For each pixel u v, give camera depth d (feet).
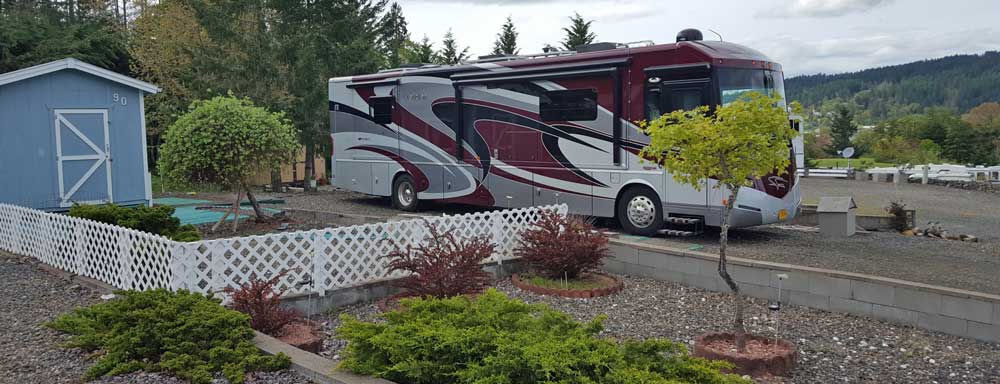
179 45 81.61
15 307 24.67
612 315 25.85
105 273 27.78
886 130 171.73
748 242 37.65
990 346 22.26
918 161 131.85
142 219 31.37
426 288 25.32
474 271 26.18
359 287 27.35
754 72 37.01
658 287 29.78
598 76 40.04
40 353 19.16
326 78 75.61
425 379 15.11
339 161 57.98
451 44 133.59
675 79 36.91
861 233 41.45
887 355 21.62
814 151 169.07
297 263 25.96
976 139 144.97
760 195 36.52
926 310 23.75
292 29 80.84
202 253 24.17
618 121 39.34
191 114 39.73
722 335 21.74
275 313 21.59
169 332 17.72
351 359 16.25
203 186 53.01
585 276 30.89
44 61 84.48
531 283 29.63
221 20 75.97
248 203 56.34
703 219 36.99
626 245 31.94
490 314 16.49
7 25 88.12
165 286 24.02
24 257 33.04
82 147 44.65
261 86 73.56
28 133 42.32
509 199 45.29
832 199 41.37
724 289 28.76
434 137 49.75
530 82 43.45
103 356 18.33
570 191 42.01
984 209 57.41
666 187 38.01
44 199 43.14
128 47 94.73
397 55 108.78
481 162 46.78
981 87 316.19
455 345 14.99
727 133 19.57
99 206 31.78
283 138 41.98
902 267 30.60
